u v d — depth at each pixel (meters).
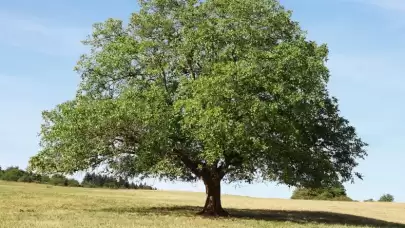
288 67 29.17
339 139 36.34
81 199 47.12
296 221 32.25
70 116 30.11
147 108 28.66
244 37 30.44
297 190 95.94
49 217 26.06
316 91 29.92
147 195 69.44
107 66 31.80
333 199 91.62
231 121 27.42
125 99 29.55
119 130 30.20
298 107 29.31
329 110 35.34
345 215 43.53
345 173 36.59
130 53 31.52
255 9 31.09
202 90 27.94
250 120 27.95
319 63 29.70
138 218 27.27
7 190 54.31
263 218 33.59
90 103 31.06
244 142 28.00
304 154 32.31
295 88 29.36
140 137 30.30
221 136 27.67
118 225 22.61
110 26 34.34
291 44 30.64
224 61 29.98
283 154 31.16
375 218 43.38
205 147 28.47
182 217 29.77
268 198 80.88
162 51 32.34
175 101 30.08
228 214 33.97
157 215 30.50
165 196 68.94
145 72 32.22
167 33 32.88
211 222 27.16
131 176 34.78
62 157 31.31
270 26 31.31
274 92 28.11
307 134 34.16
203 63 31.25
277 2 32.09
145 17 32.91
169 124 28.84
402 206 64.62
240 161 32.59
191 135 29.39
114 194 65.50
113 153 31.64
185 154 32.34
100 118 29.02
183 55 31.56
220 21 30.42
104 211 32.31
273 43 31.86
